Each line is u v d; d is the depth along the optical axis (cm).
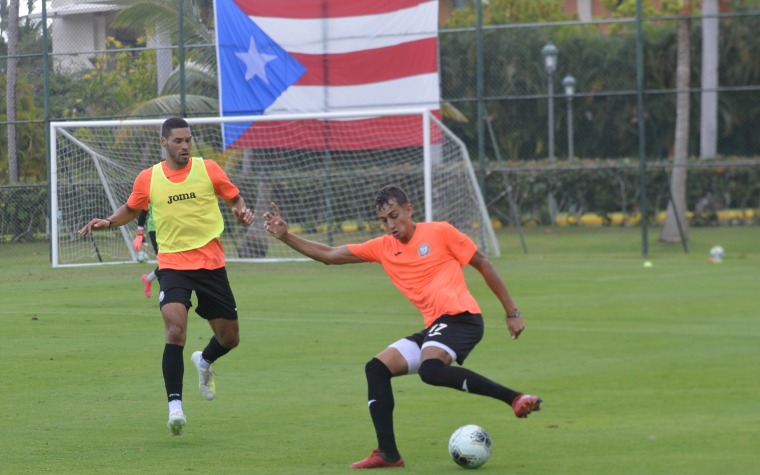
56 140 4172
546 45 6044
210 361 1538
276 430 1473
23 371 1881
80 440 1380
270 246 4441
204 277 1462
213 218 1470
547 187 6059
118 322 2492
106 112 4506
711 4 6031
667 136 6662
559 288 3350
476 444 1259
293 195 4544
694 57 6675
